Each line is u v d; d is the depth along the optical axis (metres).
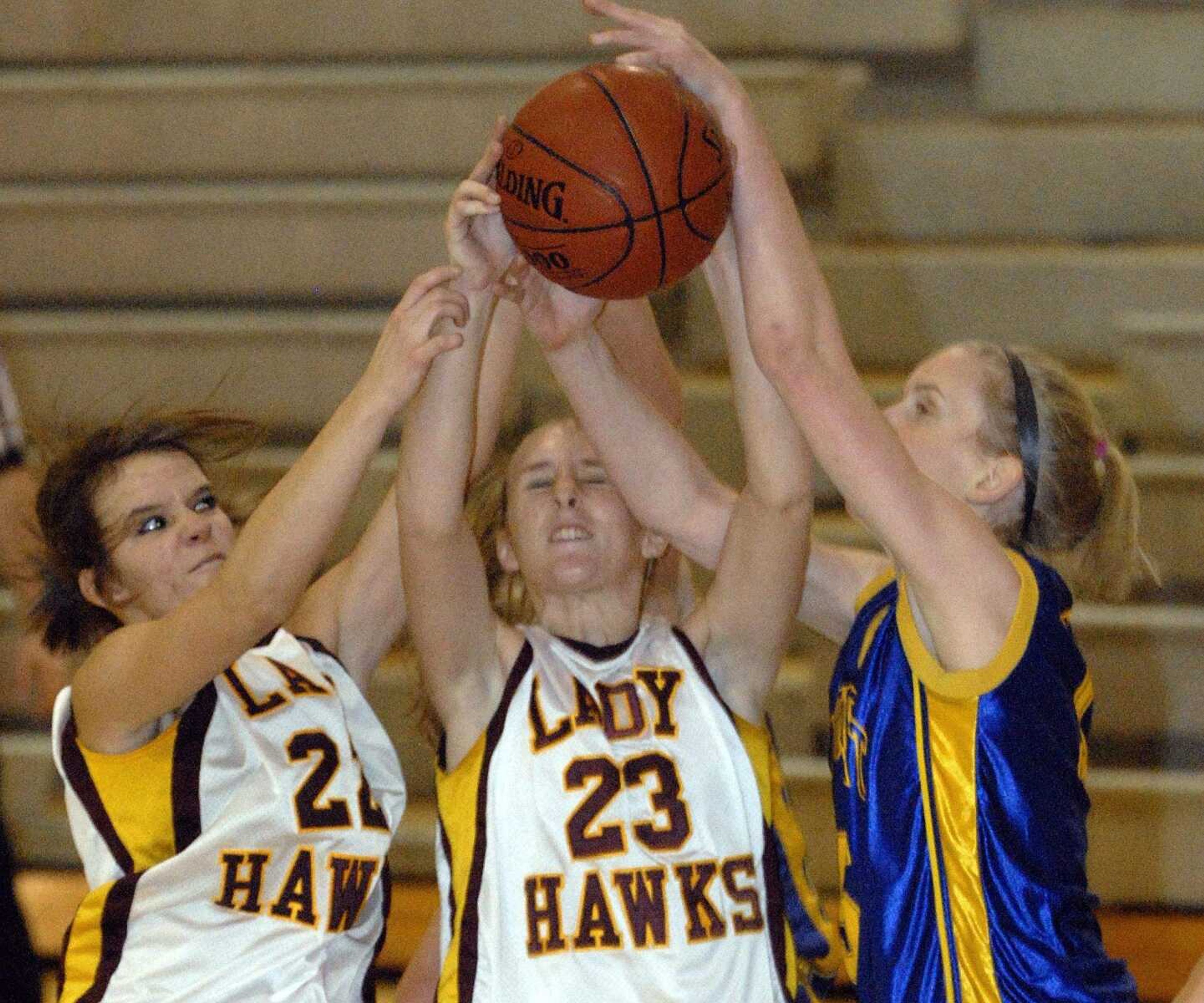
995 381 7.83
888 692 7.10
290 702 7.85
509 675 7.61
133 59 18.69
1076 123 17.92
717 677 7.93
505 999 7.14
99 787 7.64
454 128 17.47
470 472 8.05
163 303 17.44
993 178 17.38
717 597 7.91
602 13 7.14
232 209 16.95
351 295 17.00
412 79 17.48
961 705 6.77
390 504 8.33
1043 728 6.76
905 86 18.81
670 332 16.75
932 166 17.42
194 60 18.66
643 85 6.88
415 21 18.25
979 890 6.73
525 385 16.05
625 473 8.00
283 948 7.43
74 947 7.55
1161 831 13.77
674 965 7.11
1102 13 17.94
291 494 6.95
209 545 8.18
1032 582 6.83
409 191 17.06
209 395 12.88
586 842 7.27
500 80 17.38
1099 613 14.70
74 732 7.84
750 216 7.03
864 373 16.41
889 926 6.91
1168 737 14.43
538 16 18.08
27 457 11.95
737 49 18.11
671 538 8.12
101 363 16.33
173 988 7.34
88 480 8.13
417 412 7.25
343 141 17.61
